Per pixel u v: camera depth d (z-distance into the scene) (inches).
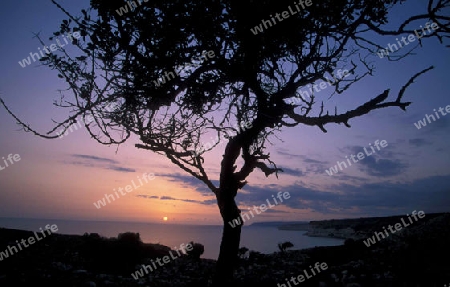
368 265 432.5
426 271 354.0
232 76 232.5
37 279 323.9
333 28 221.5
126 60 206.5
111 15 194.9
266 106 244.8
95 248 535.8
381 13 218.2
